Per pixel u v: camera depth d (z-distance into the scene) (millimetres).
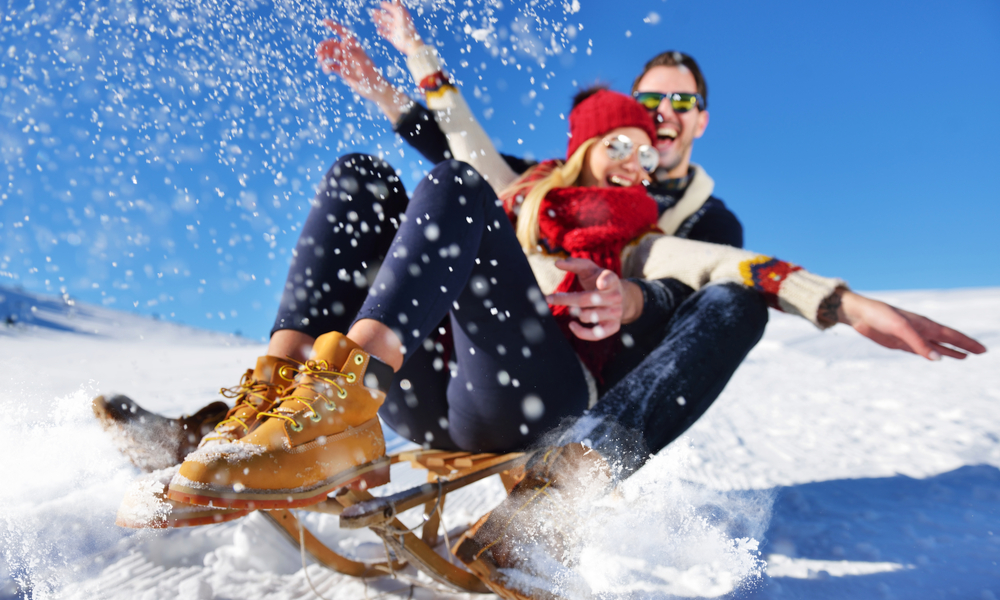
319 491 793
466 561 810
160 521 720
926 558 1073
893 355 6781
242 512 756
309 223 1059
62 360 10883
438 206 926
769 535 1250
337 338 849
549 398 1114
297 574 1086
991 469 1739
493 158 1771
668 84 2203
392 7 1758
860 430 2682
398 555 913
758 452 2268
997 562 1036
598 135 1519
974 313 11992
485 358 1045
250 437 780
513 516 832
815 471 1895
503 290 1025
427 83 1747
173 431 948
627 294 1075
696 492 1543
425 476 1950
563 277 1344
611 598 857
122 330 24578
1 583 938
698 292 1139
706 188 1978
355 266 1036
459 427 1148
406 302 867
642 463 886
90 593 943
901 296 23297
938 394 3768
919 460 1964
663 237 1307
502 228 1035
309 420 796
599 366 1183
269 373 935
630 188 1374
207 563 1112
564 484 846
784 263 1083
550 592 772
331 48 1632
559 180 1484
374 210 1086
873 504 1471
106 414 894
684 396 958
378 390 860
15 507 1090
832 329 1051
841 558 1096
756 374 5961
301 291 1002
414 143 1789
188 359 12906
